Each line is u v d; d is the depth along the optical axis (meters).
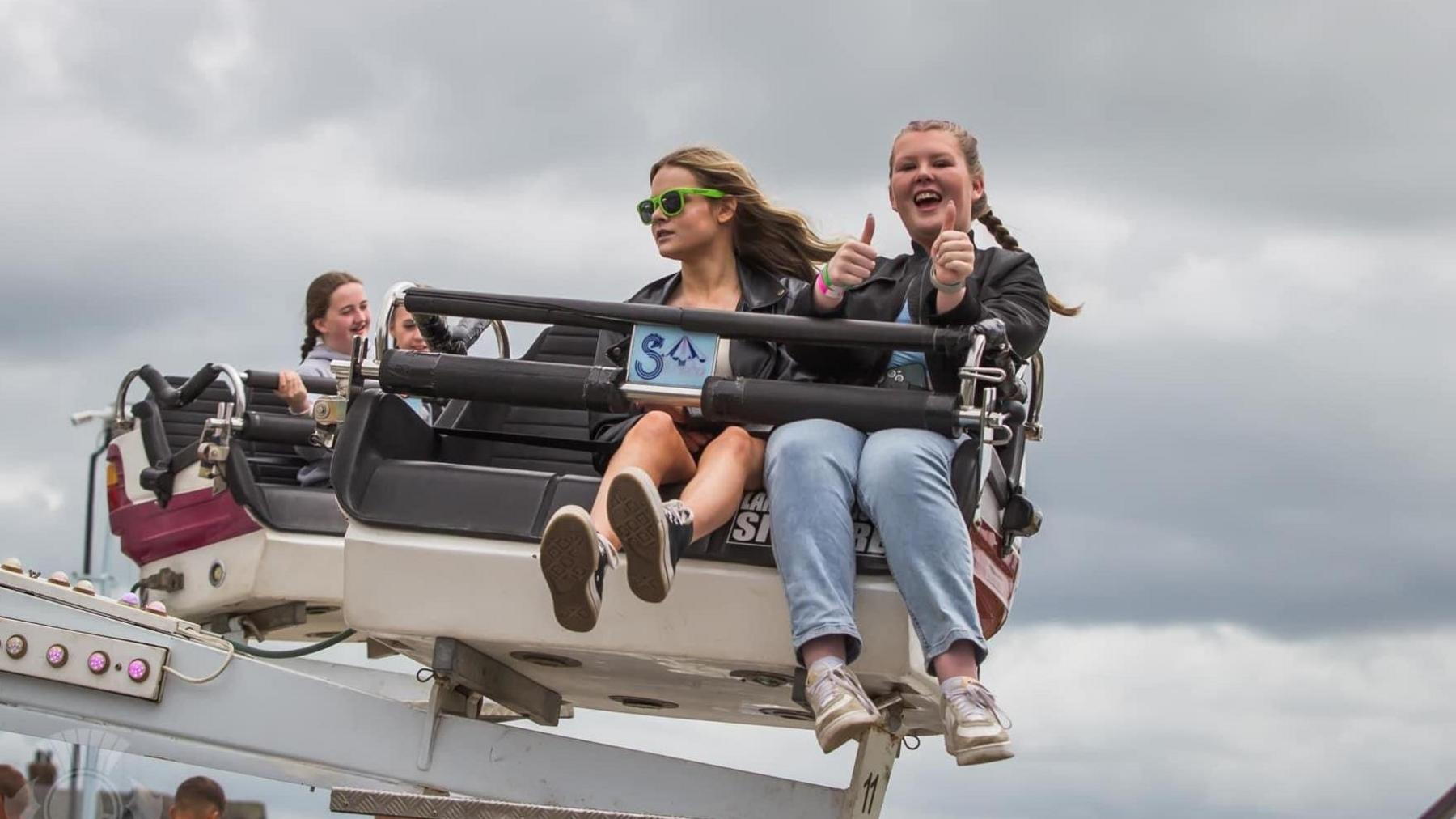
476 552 4.03
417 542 4.06
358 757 4.14
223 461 5.56
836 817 4.17
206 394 6.50
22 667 4.05
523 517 4.05
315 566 5.61
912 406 3.91
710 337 4.07
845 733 3.65
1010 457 4.44
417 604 4.07
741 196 4.67
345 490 4.10
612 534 3.89
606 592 3.99
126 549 6.26
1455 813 3.27
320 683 4.15
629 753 4.17
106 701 4.08
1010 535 4.41
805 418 3.98
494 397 4.14
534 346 5.23
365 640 5.73
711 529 3.90
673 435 4.10
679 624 3.97
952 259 3.88
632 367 4.09
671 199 4.62
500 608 4.03
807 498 3.84
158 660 4.09
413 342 6.54
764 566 3.94
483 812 3.35
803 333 3.98
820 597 3.77
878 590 3.89
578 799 4.15
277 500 5.71
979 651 3.80
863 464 3.90
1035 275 4.39
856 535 3.93
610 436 4.51
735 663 3.99
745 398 4.00
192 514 5.90
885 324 3.94
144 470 6.02
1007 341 3.93
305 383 5.99
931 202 4.56
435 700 4.14
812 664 3.77
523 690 4.60
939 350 3.90
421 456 4.42
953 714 3.73
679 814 4.14
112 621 4.11
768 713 4.94
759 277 4.74
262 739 4.12
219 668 4.13
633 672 4.33
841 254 3.98
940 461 3.87
